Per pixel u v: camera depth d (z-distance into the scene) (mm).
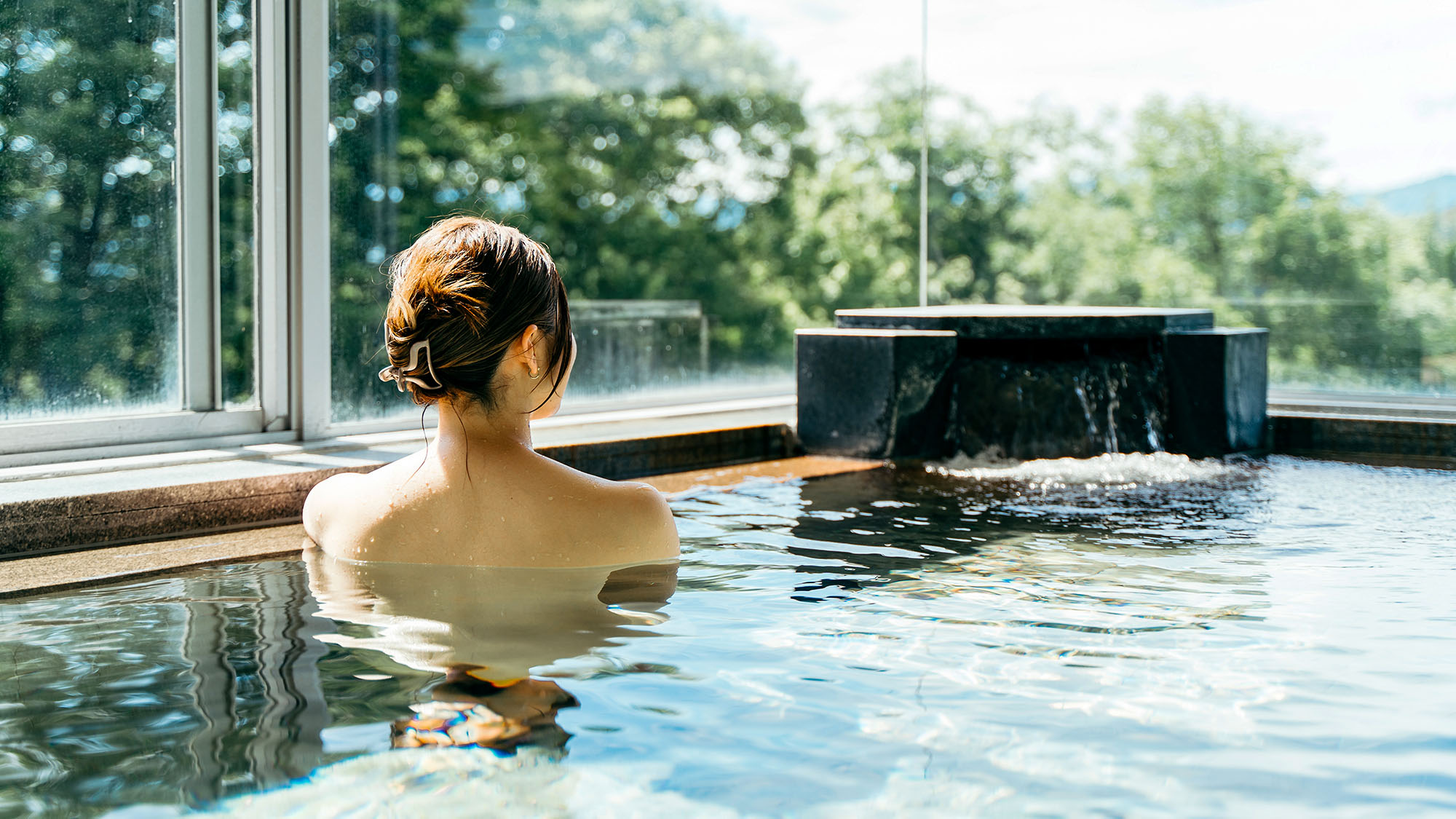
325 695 971
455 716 927
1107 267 5359
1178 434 3598
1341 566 1730
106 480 2385
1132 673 1109
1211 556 1817
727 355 5512
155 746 851
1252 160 4902
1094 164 5355
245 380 3105
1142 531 2072
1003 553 1828
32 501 2082
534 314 1300
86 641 1174
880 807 771
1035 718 965
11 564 1688
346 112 3643
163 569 1620
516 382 1354
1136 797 801
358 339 3533
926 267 5840
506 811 742
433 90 4086
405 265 1316
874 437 3428
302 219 3137
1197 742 915
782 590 1476
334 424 3350
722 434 3430
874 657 1146
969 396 3539
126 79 2852
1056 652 1188
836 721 940
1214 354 3492
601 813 747
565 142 4859
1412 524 2170
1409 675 1118
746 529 2061
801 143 5723
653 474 3213
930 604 1425
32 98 2699
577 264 4949
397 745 853
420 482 1437
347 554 1482
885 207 5848
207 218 3004
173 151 2939
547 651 1108
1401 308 4594
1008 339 3625
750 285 5598
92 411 2840
